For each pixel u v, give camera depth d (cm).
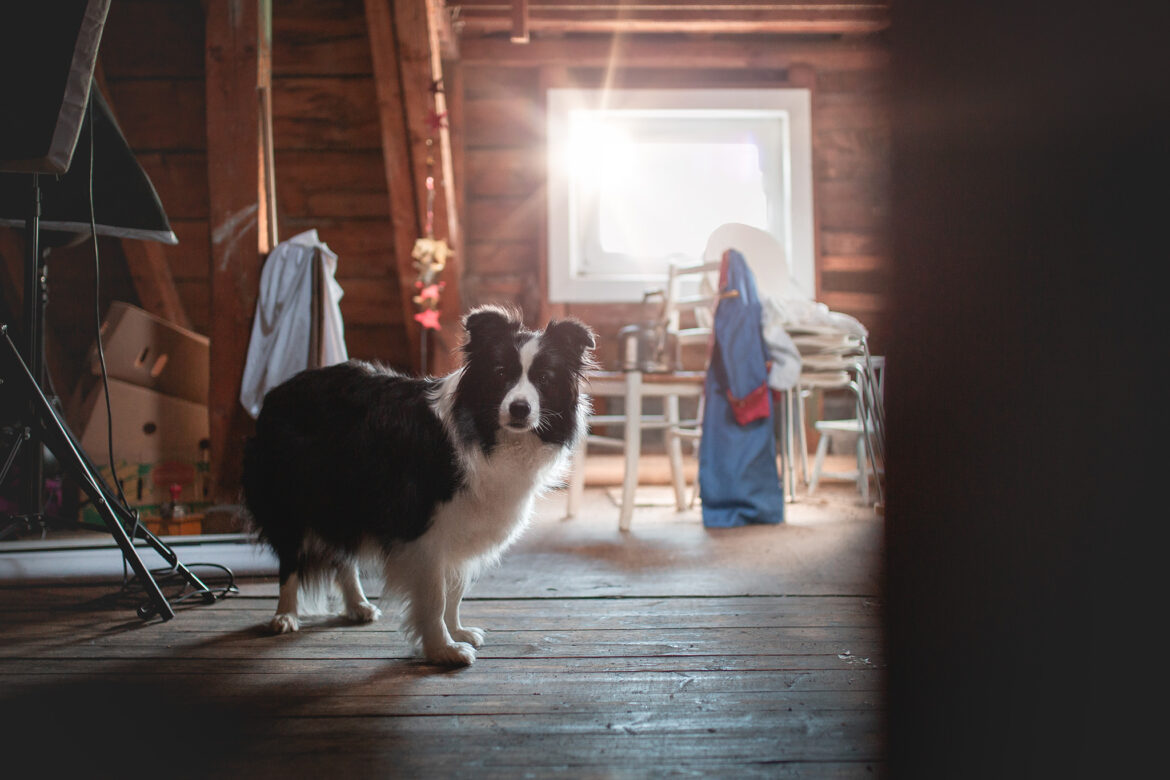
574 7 510
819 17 517
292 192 501
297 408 210
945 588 97
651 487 564
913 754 101
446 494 186
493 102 560
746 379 379
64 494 388
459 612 230
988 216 92
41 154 204
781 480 397
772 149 569
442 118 450
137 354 392
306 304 366
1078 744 85
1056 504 87
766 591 253
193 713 153
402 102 452
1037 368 88
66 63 207
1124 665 83
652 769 129
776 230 569
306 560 215
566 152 554
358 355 560
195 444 408
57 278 471
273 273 367
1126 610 82
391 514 187
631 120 562
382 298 535
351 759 132
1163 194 81
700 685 168
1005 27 90
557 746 138
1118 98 83
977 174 93
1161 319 81
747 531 371
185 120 455
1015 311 90
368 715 152
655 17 516
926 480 99
